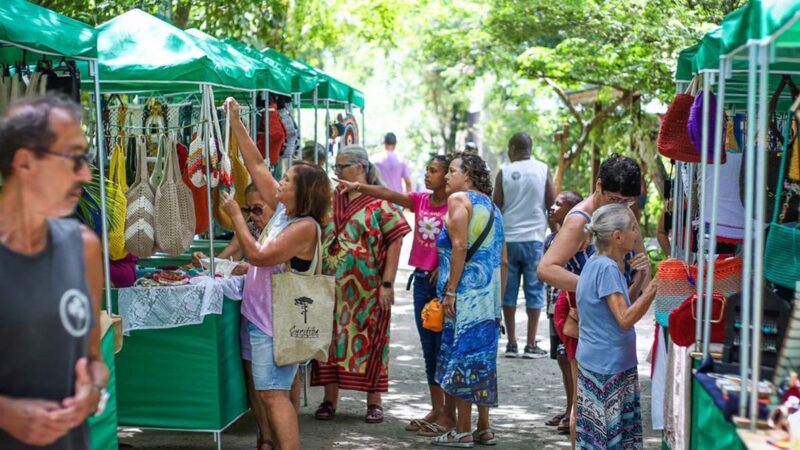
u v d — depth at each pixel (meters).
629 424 4.35
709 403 3.23
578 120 14.95
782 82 3.93
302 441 5.79
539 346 8.86
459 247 5.21
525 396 7.01
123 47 5.05
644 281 4.62
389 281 6.05
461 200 5.25
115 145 5.39
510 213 8.05
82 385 2.22
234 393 5.34
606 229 4.22
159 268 5.88
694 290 4.02
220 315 5.11
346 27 15.10
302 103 9.27
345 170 6.09
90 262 2.39
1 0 3.73
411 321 10.54
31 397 2.15
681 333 3.61
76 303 2.21
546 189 8.07
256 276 4.70
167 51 5.02
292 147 7.26
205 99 5.05
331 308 4.64
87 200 4.28
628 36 10.84
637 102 13.00
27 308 2.12
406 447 5.66
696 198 4.83
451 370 5.35
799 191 3.89
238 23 10.20
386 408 6.70
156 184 5.45
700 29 9.71
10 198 2.14
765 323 3.25
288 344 4.57
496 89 17.84
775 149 4.41
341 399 7.02
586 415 4.28
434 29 14.55
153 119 5.86
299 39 14.81
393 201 6.02
